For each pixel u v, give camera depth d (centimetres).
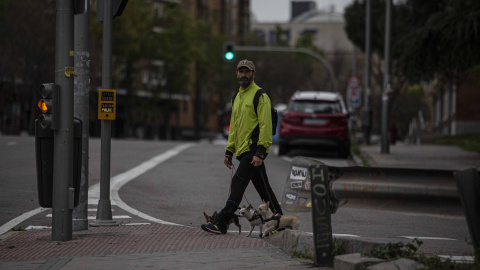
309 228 2733
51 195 2348
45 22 13862
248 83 2369
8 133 15338
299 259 1980
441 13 5881
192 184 4231
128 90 18262
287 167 5359
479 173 1619
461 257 1892
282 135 6344
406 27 7275
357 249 1869
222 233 2412
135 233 2495
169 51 18250
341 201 1870
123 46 17338
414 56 5944
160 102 19550
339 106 6356
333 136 6209
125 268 1861
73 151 2344
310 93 6675
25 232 2592
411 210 1770
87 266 1891
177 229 2589
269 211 2348
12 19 13638
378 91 18988
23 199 3497
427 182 1728
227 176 4697
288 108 6397
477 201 1616
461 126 11712
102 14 2684
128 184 4144
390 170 1777
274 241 2223
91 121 16525
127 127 18512
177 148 7325
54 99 2294
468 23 5612
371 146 8188
